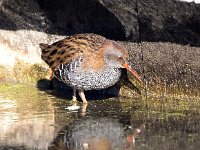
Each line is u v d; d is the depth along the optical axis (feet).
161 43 45.85
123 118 42.65
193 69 45.09
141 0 45.06
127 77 48.21
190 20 43.83
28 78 52.49
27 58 52.31
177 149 35.60
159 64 46.50
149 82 47.44
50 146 37.11
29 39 51.88
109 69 45.55
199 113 43.27
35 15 50.85
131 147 36.27
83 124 41.45
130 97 48.65
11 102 47.55
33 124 41.60
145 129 39.83
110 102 47.37
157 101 46.98
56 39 50.85
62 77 46.52
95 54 45.19
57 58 46.39
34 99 48.49
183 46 44.98
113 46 45.50
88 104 46.88
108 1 46.75
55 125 41.32
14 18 51.70
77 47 45.44
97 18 48.21
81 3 48.39
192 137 37.83
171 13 44.32
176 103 46.03
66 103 47.26
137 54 47.26
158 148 35.88
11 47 52.49
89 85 45.85
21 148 36.78
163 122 41.32
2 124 41.60
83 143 37.45
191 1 43.09
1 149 36.63
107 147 36.60
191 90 45.75
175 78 46.19
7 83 52.65
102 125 41.06
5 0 51.42
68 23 49.85
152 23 45.62
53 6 49.88
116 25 47.47
